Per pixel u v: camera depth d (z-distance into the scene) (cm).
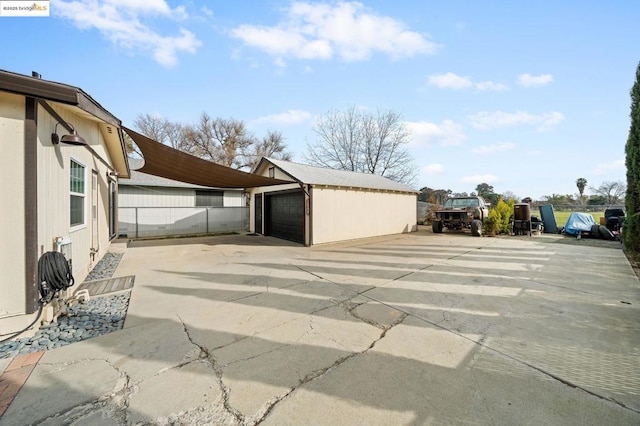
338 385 205
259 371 224
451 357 245
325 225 1001
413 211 1455
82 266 496
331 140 2438
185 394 196
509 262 657
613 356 246
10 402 188
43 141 323
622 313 347
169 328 308
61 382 210
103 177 734
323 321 325
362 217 1149
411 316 340
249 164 3152
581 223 1156
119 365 234
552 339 279
